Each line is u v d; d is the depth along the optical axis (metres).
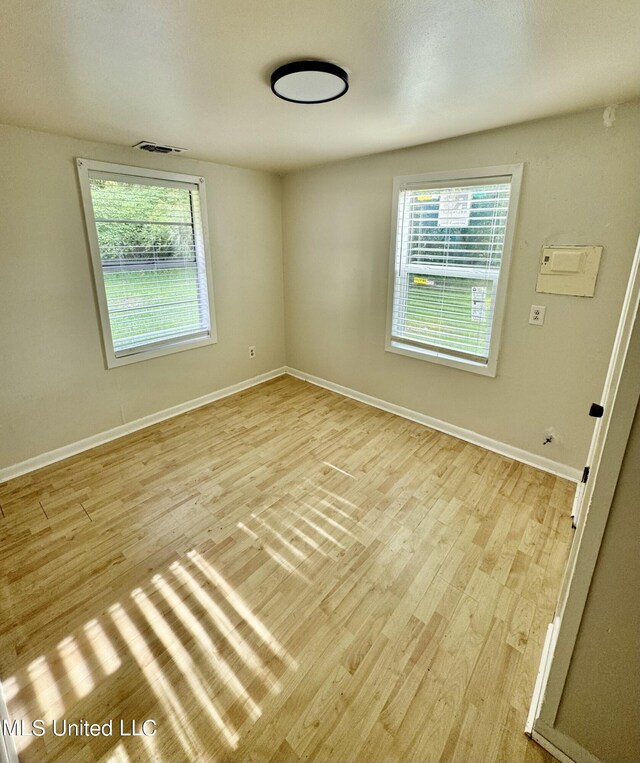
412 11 1.13
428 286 2.99
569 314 2.31
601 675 1.04
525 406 2.64
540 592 1.70
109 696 1.32
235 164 3.37
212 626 1.56
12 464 2.54
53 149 2.39
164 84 1.64
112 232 2.79
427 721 1.25
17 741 1.20
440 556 1.91
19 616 1.60
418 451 2.86
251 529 2.09
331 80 1.55
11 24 1.16
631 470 0.88
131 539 2.01
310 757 1.17
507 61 1.46
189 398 3.57
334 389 4.00
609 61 1.47
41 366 2.58
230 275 3.66
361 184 3.18
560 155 2.15
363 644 1.49
